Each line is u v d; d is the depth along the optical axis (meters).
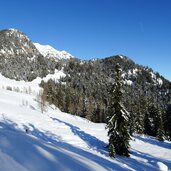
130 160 43.28
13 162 9.61
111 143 44.75
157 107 100.88
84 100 155.00
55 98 152.12
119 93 45.59
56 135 62.19
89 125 97.06
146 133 100.62
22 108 103.56
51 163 10.52
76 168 10.77
